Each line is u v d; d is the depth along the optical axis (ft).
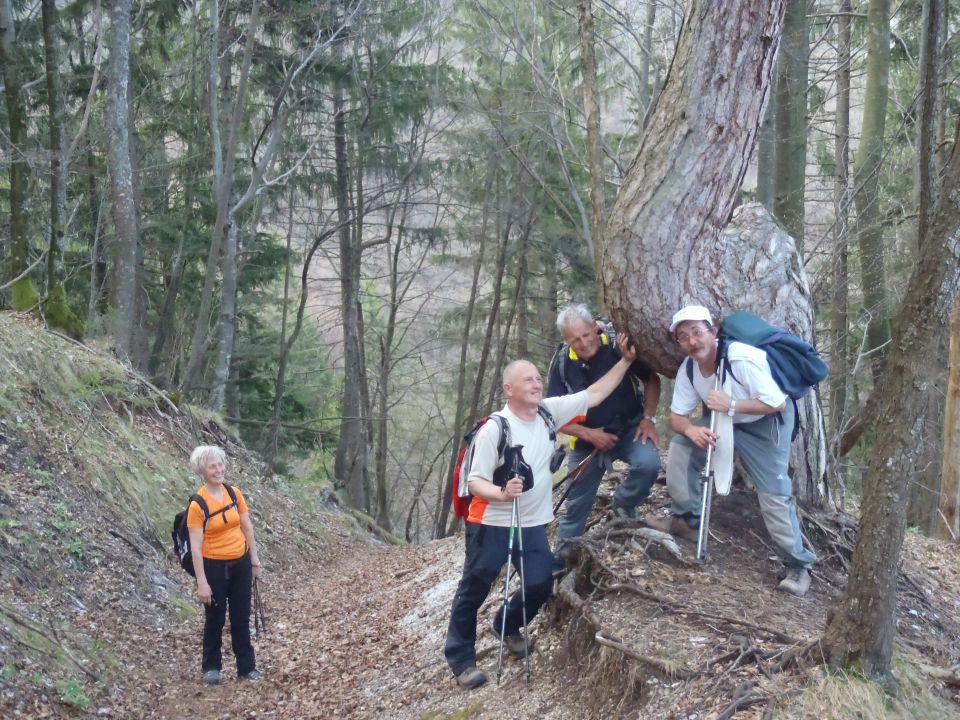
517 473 14.29
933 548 25.16
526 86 57.00
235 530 20.10
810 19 37.70
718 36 16.03
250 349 67.10
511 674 15.61
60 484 24.63
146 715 17.49
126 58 39.96
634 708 12.57
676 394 15.94
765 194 29.09
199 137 62.39
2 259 50.39
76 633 18.97
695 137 16.20
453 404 95.14
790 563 15.87
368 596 28.35
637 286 16.29
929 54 18.21
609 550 16.35
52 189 36.01
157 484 29.68
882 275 39.96
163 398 36.78
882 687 11.55
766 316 16.58
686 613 14.15
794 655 12.24
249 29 48.06
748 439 15.62
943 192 11.31
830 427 37.47
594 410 16.51
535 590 14.76
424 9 61.77
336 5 56.70
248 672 20.21
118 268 39.83
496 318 77.20
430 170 68.23
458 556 28.17
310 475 75.97
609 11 51.80
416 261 84.94
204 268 74.95
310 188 68.28
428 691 16.94
